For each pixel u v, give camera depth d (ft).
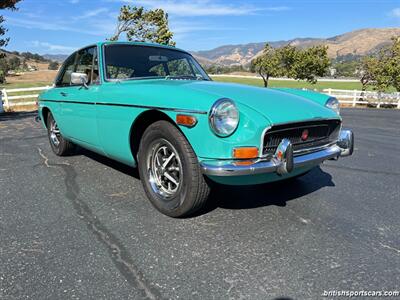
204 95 8.92
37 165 15.62
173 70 13.88
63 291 6.75
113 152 11.83
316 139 10.44
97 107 11.93
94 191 12.18
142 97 10.06
